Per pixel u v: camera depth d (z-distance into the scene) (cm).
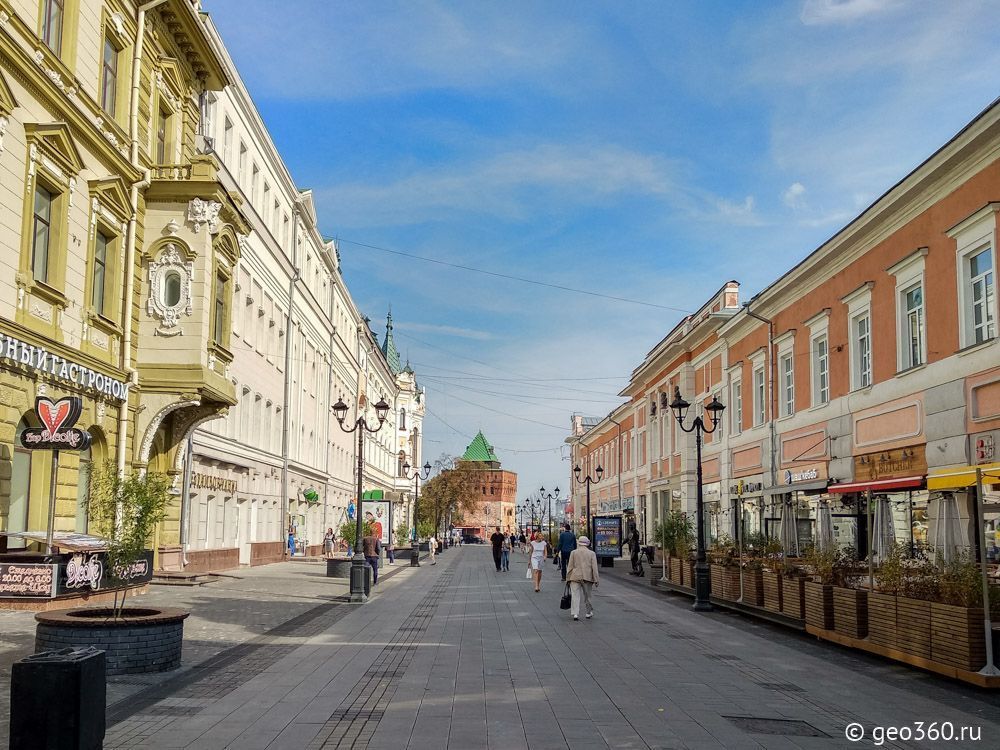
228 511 3225
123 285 2125
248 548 3497
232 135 3148
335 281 5559
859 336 2555
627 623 1762
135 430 2167
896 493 2166
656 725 840
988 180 1880
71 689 582
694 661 1258
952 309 2008
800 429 2962
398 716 862
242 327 3309
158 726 801
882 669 1208
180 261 2219
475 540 14188
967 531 1784
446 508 9744
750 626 1745
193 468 2750
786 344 3133
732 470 3738
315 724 822
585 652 1330
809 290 2902
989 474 1145
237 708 885
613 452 6788
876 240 2405
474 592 2577
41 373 1714
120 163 2055
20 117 1644
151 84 2267
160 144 2372
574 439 8919
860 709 938
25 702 578
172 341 2198
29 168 1675
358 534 2258
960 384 1964
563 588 2788
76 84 1839
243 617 1731
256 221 3422
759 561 1914
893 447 2284
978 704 974
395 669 1146
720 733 814
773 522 2559
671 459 4719
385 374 8831
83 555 1681
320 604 2081
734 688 1046
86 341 1925
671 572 2686
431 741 764
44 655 599
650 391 5306
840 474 2603
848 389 2580
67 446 1616
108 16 2012
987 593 1069
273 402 3912
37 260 1753
